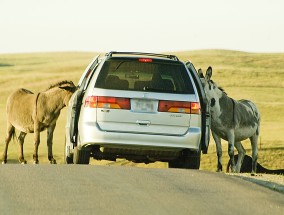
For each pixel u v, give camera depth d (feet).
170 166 112.78
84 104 99.71
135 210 65.72
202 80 141.49
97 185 78.54
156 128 98.84
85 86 103.71
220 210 67.97
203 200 72.74
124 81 99.71
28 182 78.84
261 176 99.50
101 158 108.06
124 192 74.95
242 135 152.56
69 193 73.36
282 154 377.71
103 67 100.12
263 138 443.32
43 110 154.20
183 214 64.85
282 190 84.33
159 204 69.10
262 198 76.13
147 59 100.78
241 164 166.30
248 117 152.66
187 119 99.30
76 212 64.34
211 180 87.04
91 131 98.27
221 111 143.23
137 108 98.68
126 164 332.39
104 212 64.54
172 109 98.94
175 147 99.09
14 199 69.21
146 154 101.86
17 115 163.02
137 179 84.28
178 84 100.58
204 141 102.37
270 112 621.72
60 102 153.28
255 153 162.40
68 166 93.97
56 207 66.28
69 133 108.06
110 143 98.48
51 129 157.28
